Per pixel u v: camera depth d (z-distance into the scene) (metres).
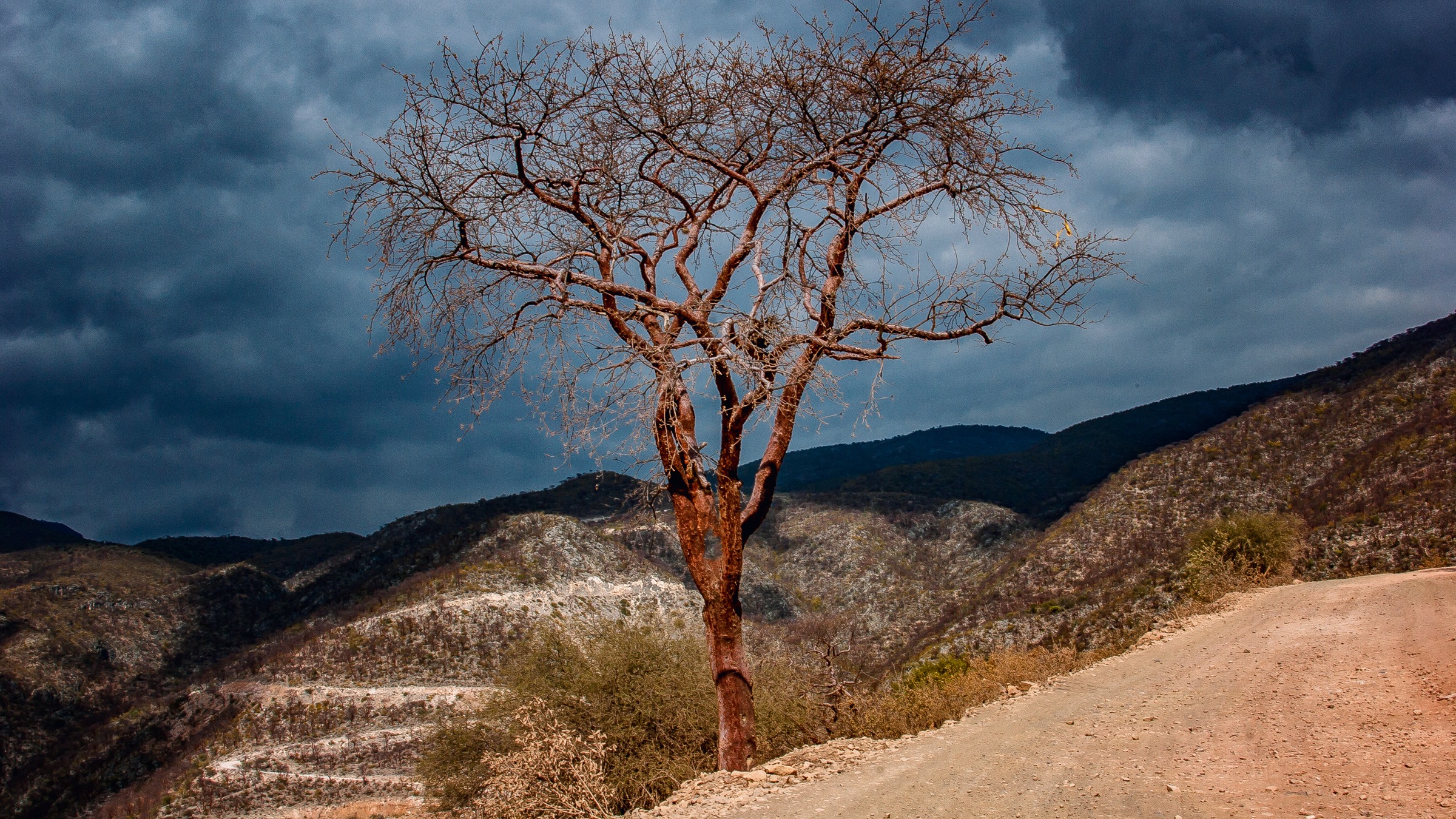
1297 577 23.75
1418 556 32.06
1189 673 9.66
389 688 59.94
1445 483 36.34
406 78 8.73
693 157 9.60
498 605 67.06
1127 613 36.16
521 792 7.86
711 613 8.19
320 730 55.78
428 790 13.52
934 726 8.63
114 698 78.94
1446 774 4.37
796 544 95.88
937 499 106.12
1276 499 52.12
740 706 7.92
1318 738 5.63
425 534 103.56
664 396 7.93
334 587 96.50
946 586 76.12
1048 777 5.40
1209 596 19.92
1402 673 7.70
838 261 8.95
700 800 5.91
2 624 81.62
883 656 55.69
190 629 91.44
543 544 79.31
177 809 49.03
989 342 8.87
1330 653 9.59
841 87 9.30
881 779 5.90
